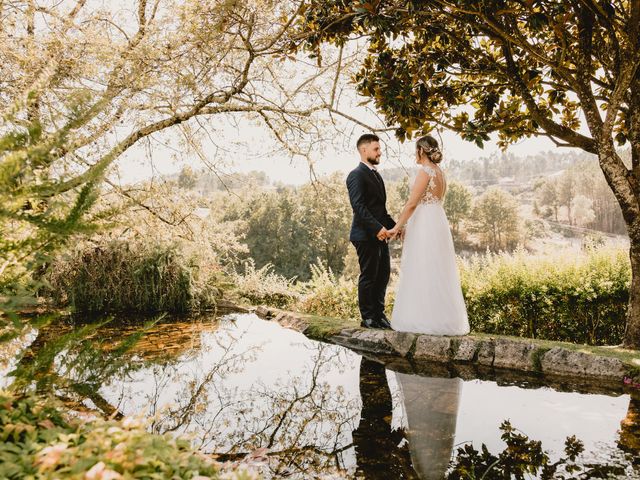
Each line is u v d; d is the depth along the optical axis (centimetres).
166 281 690
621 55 393
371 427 252
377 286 511
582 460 208
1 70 460
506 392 313
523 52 485
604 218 10306
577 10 395
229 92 602
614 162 397
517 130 493
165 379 335
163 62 532
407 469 202
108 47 506
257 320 621
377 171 510
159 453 136
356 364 392
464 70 482
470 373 364
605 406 282
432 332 433
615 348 391
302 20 511
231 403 289
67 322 548
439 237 442
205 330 534
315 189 810
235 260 866
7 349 333
